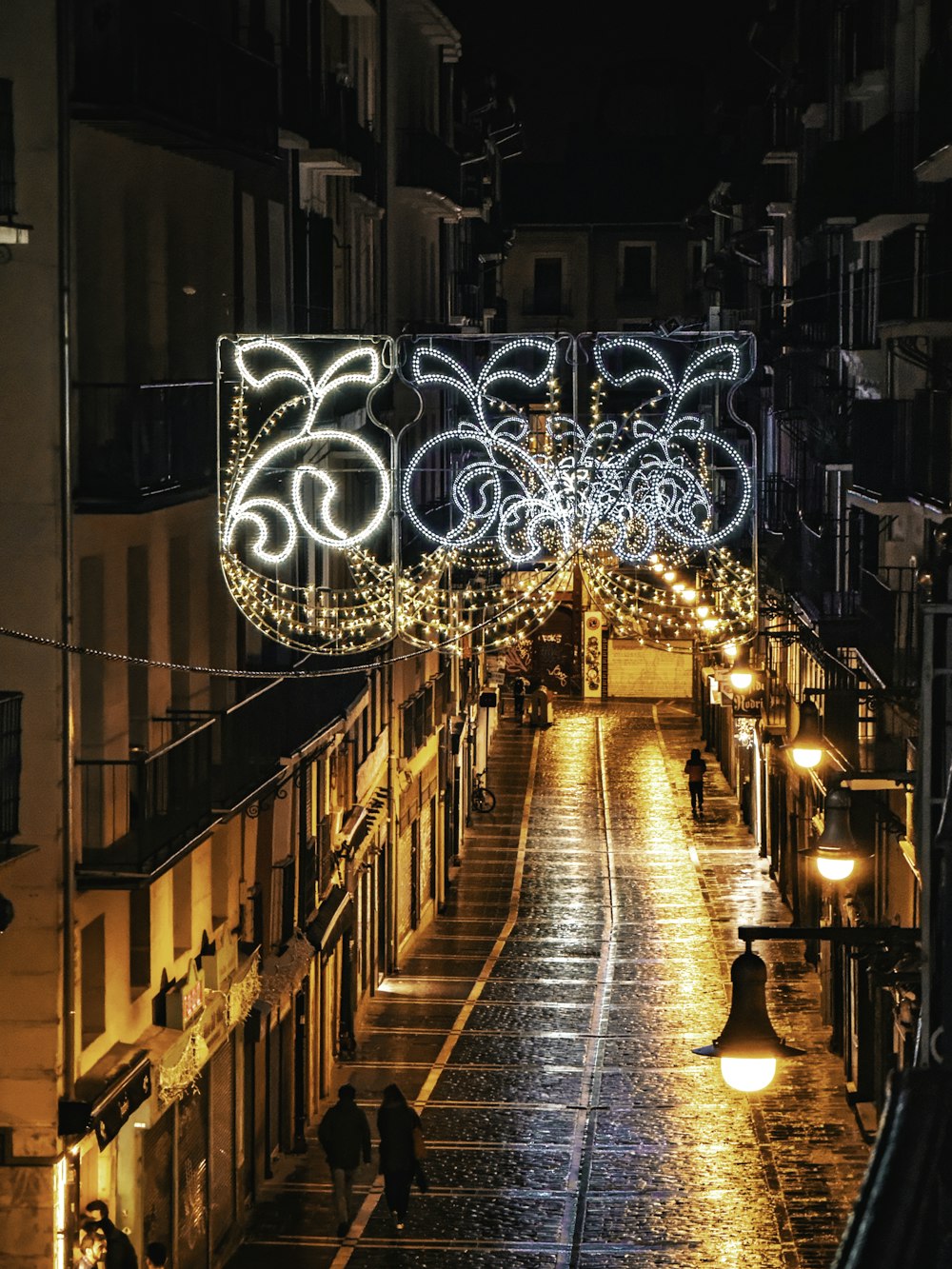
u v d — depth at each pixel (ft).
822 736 102.06
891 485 99.04
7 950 62.39
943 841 24.58
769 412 176.35
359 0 118.21
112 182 69.92
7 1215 62.03
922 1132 17.92
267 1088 89.30
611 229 299.38
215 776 77.36
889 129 101.91
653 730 234.58
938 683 38.81
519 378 75.61
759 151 197.26
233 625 84.94
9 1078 62.23
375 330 143.02
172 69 69.31
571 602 261.03
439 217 176.45
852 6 128.88
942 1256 17.26
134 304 73.05
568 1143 90.38
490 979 125.70
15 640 63.00
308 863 99.76
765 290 181.37
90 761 65.51
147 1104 67.87
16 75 62.34
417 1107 97.04
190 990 74.90
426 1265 75.51
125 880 64.75
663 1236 77.41
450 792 161.58
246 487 75.77
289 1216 83.41
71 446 63.72
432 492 165.89
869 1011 93.81
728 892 150.61
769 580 157.89
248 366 87.10
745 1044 36.27
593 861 165.17
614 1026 112.16
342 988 107.96
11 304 62.80
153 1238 69.36
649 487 96.37
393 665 131.54
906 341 100.12
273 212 96.78
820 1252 74.90
